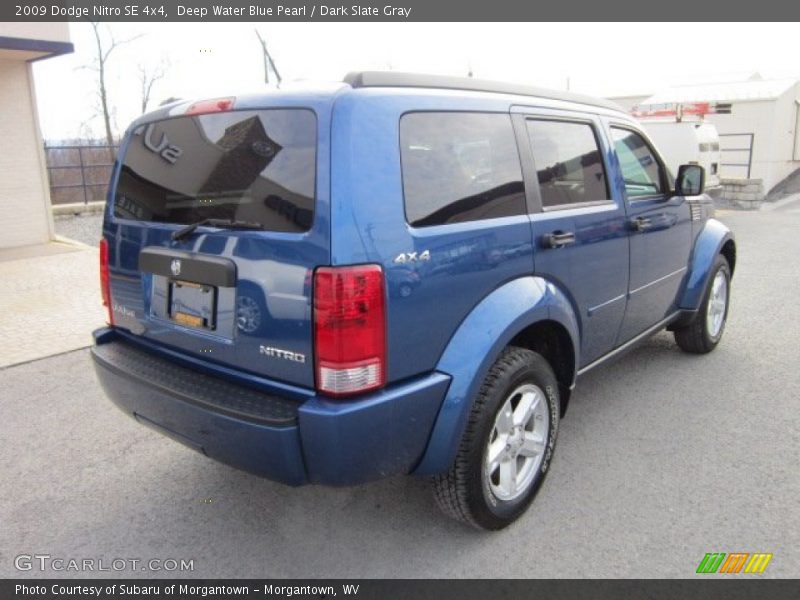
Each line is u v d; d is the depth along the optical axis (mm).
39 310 7078
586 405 4383
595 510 3191
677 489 3354
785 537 2947
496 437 2926
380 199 2383
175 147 2895
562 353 3385
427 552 2947
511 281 2924
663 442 3854
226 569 2881
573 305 3412
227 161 2633
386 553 2951
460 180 2723
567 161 3402
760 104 19656
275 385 2508
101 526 3205
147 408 2859
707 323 5105
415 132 2576
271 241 2414
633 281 3967
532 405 3072
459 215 2686
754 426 4039
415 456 2621
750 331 5949
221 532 3143
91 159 16484
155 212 2955
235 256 2537
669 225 4332
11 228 11125
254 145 2543
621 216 3736
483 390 2773
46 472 3719
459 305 2664
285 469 2432
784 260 9586
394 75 2619
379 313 2355
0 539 3104
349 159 2322
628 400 4449
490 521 2949
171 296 2871
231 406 2506
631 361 5203
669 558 2830
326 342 2311
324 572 2842
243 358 2594
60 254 10266
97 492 3506
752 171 20156
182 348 2869
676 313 4793
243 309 2541
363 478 2479
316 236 2301
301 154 2383
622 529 3039
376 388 2400
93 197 16594
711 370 4980
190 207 2766
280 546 3029
